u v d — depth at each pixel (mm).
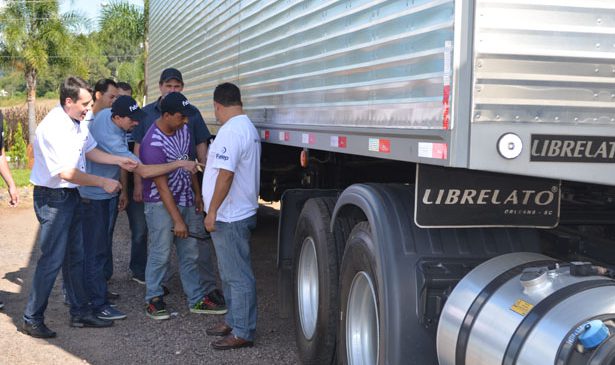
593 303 2498
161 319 6047
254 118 6066
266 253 8680
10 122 27656
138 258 7293
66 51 26641
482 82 2674
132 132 6676
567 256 3637
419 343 3270
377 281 3445
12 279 7531
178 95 5645
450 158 2730
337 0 4051
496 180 3252
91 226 5902
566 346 2434
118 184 5449
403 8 3201
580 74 2750
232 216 5102
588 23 2746
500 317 2799
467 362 2924
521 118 2711
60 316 6230
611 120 2787
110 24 28453
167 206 5715
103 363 5074
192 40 8977
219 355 5180
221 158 4941
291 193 5168
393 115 3314
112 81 6672
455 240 3404
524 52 2693
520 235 3465
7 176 6516
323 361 4516
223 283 5453
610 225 3916
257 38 5875
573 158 2768
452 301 3105
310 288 4812
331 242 4402
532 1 2688
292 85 4953
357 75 3770
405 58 3176
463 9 2695
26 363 5051
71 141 5293
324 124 4297
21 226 11102
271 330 5758
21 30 25406
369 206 3574
